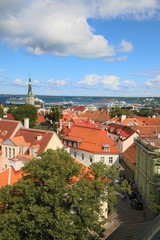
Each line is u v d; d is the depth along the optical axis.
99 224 37.91
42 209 33.69
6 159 76.06
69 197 36.38
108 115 188.38
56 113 149.25
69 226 33.81
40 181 37.47
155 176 62.34
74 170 38.16
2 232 33.56
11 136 80.00
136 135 108.19
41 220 32.94
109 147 88.19
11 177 46.53
